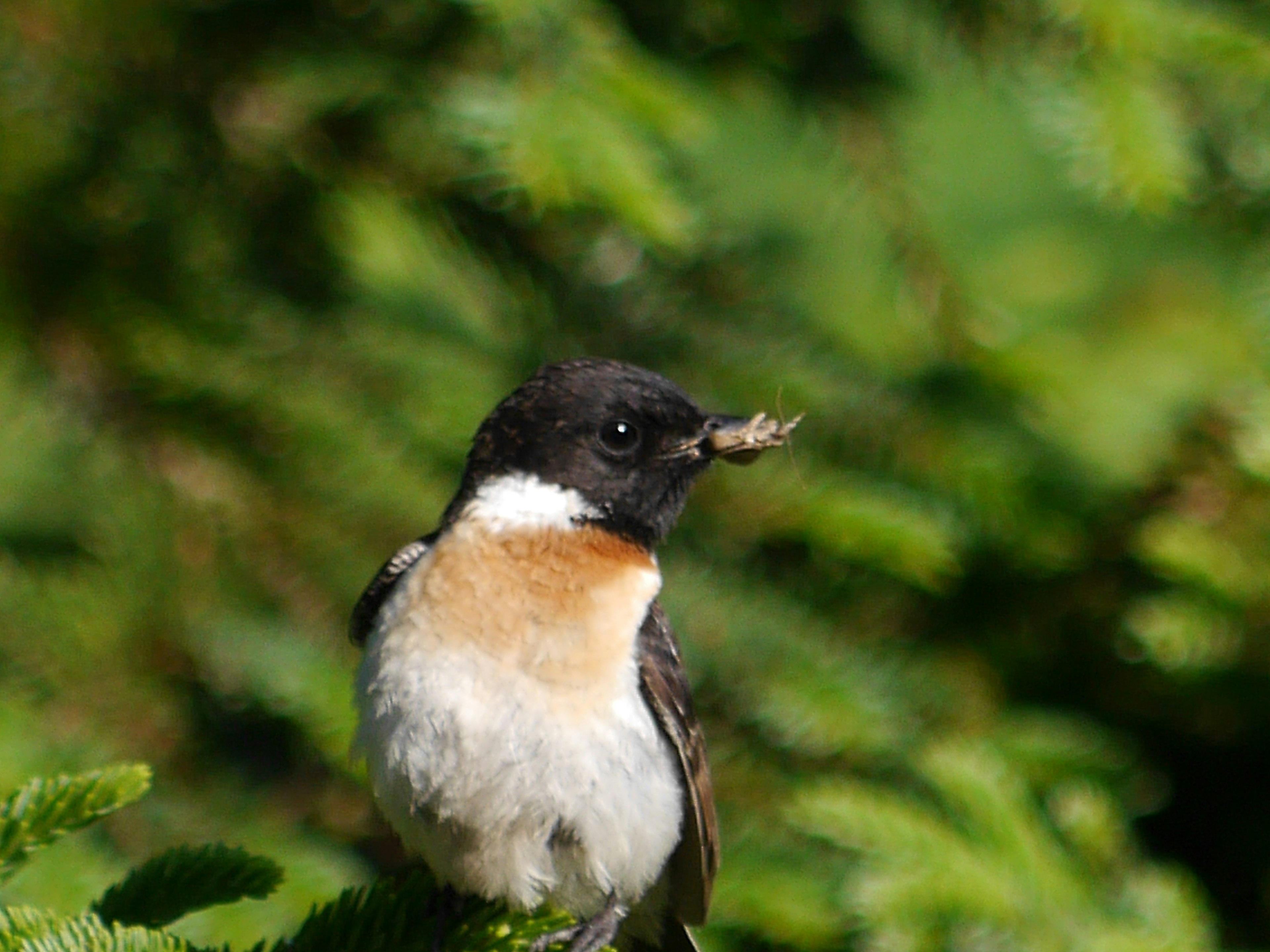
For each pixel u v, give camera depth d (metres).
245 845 8.41
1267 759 9.61
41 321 9.33
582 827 6.53
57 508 8.98
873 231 8.98
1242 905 9.37
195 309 9.23
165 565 8.88
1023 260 10.34
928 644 9.46
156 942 5.26
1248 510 8.87
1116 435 9.15
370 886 6.63
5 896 7.41
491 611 6.61
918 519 8.70
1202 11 8.34
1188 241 10.39
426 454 9.02
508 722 6.43
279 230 9.37
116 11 9.14
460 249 9.15
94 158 9.20
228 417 9.13
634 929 7.68
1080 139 8.23
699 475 7.50
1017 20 8.54
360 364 9.11
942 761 7.79
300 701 8.38
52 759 8.27
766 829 8.48
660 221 7.63
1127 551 9.40
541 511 7.05
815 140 8.89
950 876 7.26
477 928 6.71
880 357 8.98
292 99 8.91
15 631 8.68
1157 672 9.33
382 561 8.91
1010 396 8.97
